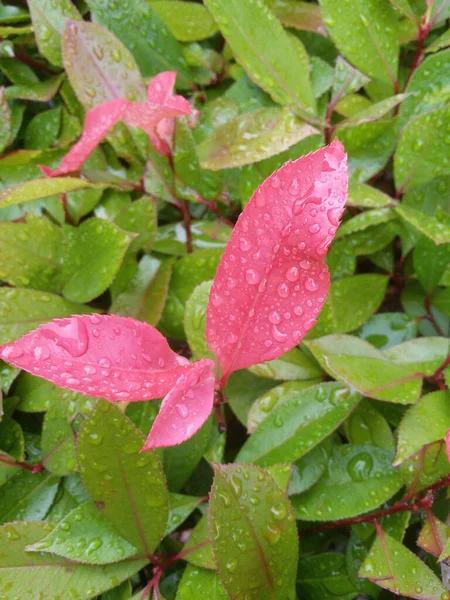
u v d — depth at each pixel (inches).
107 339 6.1
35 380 8.7
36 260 9.0
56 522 8.0
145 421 8.3
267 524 6.8
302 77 9.6
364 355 8.6
